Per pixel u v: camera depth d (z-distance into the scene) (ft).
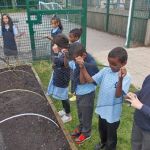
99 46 30.09
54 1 28.86
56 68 12.17
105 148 10.55
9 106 13.17
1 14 22.13
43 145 10.09
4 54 21.24
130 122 13.29
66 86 12.57
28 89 15.55
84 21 22.94
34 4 24.13
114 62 8.46
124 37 34.99
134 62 23.53
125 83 8.71
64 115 13.46
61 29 19.99
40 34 22.35
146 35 28.91
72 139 11.27
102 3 38.70
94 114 13.61
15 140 10.33
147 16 28.37
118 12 35.32
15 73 18.37
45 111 12.71
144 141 8.14
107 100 9.30
